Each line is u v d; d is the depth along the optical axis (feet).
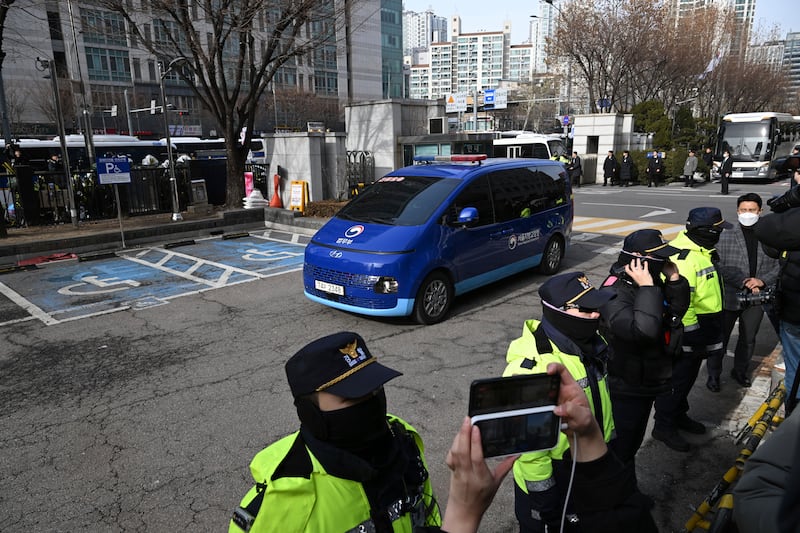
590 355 7.31
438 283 21.56
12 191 41.37
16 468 12.61
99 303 24.99
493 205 23.97
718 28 118.73
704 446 13.00
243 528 4.59
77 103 112.88
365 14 217.97
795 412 3.68
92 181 43.78
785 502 3.23
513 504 11.16
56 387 16.72
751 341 15.72
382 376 4.75
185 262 32.76
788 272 11.09
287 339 20.21
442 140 53.57
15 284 28.37
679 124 114.73
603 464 4.54
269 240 39.37
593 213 50.03
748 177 79.92
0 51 40.29
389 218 21.86
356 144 58.65
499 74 436.35
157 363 18.34
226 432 13.97
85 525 10.69
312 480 4.47
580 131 86.63
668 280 9.90
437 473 12.16
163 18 47.80
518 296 25.13
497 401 4.11
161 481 12.01
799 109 214.28
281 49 48.39
